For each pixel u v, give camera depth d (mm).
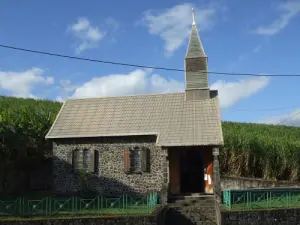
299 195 26734
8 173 30516
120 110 32156
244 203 24719
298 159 35781
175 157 28375
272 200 25438
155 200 25328
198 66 31906
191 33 32625
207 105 30656
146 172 28672
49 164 33812
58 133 30453
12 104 53000
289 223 22266
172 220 24750
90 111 32688
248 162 36156
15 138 29625
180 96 32469
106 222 20531
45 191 31438
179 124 28969
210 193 27312
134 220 20734
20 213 22125
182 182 29609
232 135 37688
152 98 32938
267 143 36938
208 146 27000
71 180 29922
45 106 52625
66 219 20234
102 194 28984
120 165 29234
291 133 50312
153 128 29141
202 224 24328
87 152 30109
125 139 29453
